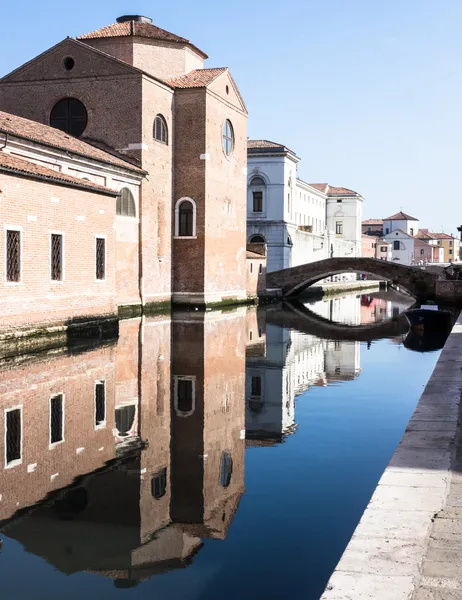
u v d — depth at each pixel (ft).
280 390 50.70
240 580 20.52
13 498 26.53
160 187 117.70
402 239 432.66
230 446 34.83
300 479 29.81
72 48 112.57
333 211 299.99
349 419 41.81
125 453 32.89
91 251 80.48
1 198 63.93
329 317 124.26
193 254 123.44
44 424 37.47
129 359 60.90
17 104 115.85
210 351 68.44
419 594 14.88
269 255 204.74
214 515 25.38
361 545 17.37
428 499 20.67
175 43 126.93
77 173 93.61
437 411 32.63
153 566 21.18
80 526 24.03
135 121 110.63
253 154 203.51
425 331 98.27
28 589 19.74
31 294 68.85
